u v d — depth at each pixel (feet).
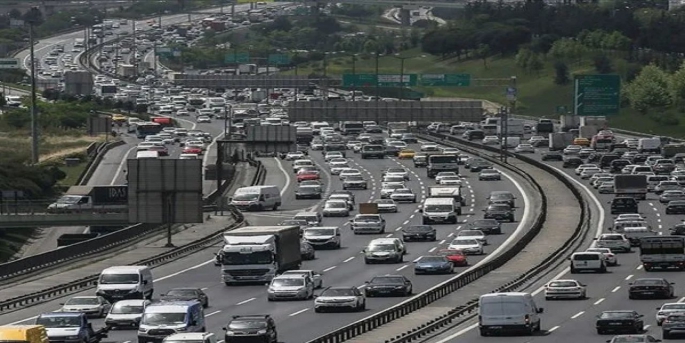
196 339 472.44
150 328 537.65
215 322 627.46
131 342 557.74
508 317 567.18
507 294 572.51
